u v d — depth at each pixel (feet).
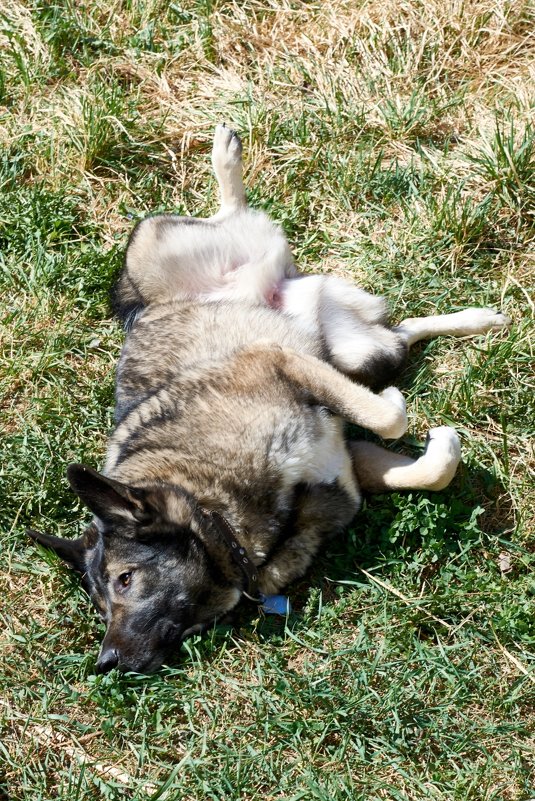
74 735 9.04
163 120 12.01
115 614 9.04
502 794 8.50
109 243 11.48
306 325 10.08
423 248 10.82
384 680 8.95
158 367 10.03
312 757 8.72
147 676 9.07
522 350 10.12
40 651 9.40
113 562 9.06
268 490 9.34
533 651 8.92
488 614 9.06
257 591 9.35
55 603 9.57
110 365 10.78
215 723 8.91
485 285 10.57
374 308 10.33
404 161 11.42
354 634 9.18
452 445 9.39
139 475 9.42
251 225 10.67
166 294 10.64
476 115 11.55
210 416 9.49
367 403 9.43
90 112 11.89
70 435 10.41
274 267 10.45
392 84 11.87
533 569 9.21
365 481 9.66
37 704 9.19
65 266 11.26
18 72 12.52
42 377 10.76
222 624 9.32
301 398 9.53
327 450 9.52
